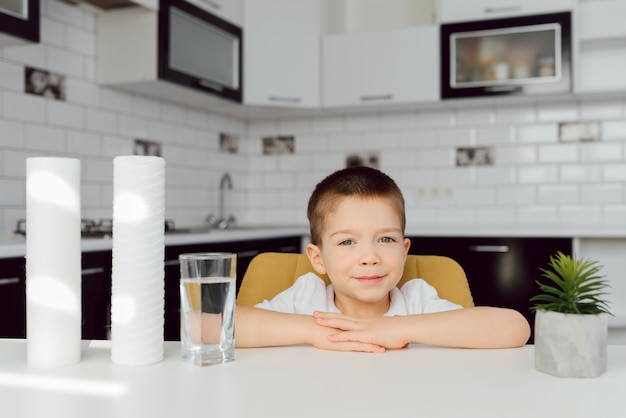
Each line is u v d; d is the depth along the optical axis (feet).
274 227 12.11
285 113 12.58
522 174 11.63
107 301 6.81
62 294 2.36
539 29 10.31
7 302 5.73
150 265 2.38
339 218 3.55
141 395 2.00
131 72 9.01
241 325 2.80
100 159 9.29
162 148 10.78
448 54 10.84
